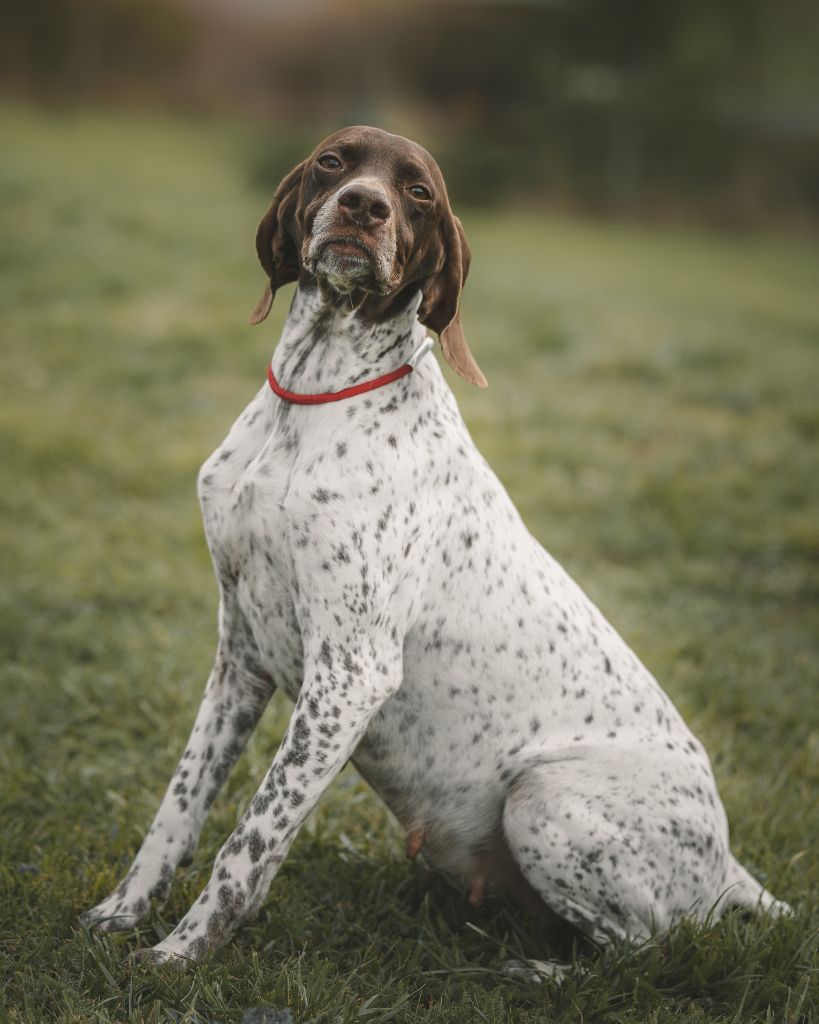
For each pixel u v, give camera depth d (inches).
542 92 1344.7
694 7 1397.6
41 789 171.0
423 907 148.5
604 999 128.9
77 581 245.4
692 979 135.6
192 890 144.3
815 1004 135.8
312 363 134.5
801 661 239.5
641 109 1243.2
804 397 442.0
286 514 129.3
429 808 144.9
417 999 131.4
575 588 151.4
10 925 135.0
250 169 934.4
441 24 1360.7
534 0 1379.2
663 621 255.1
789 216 1266.0
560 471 339.9
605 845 134.2
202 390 394.6
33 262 544.1
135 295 513.3
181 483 308.8
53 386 382.3
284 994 122.4
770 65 1419.8
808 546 299.9
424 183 134.0
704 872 139.6
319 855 160.2
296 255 143.0
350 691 128.6
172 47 1330.0
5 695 199.2
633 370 463.8
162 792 174.2
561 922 146.6
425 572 134.9
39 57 1288.1
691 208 1262.3
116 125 1178.6
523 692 140.8
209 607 240.5
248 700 145.1
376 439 132.1
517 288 631.2
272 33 1346.0
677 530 303.9
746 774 197.8
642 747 142.3
